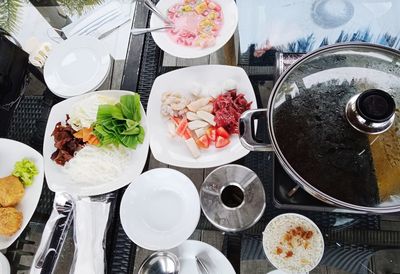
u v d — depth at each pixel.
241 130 0.63
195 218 0.75
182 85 0.90
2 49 0.98
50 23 1.10
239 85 0.87
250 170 0.80
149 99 0.88
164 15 1.00
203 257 0.74
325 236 0.76
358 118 0.52
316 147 0.57
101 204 0.81
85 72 0.97
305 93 0.60
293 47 0.99
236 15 0.97
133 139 0.85
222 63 0.97
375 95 0.51
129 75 0.97
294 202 0.70
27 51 1.05
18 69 1.02
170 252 0.75
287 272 0.70
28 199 0.84
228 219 0.76
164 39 0.96
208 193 0.79
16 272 0.82
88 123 0.87
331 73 0.61
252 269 0.75
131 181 0.83
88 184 0.84
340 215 0.76
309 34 1.02
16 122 0.97
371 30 1.01
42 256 0.79
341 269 0.74
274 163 0.72
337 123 0.57
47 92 1.00
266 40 1.01
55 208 0.83
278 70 0.86
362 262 0.74
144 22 1.05
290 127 0.59
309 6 1.06
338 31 1.02
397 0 1.05
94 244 0.76
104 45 0.98
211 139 0.82
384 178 0.55
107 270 0.77
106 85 1.00
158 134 0.85
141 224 0.77
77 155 0.86
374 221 0.76
